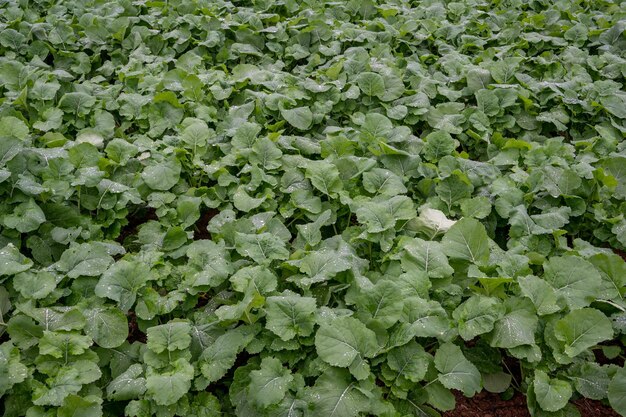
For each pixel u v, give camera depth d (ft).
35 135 19.15
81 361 11.18
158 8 28.91
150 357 11.43
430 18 29.30
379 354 11.51
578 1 31.19
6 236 14.21
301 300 11.85
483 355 12.44
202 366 11.31
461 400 12.42
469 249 13.78
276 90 21.40
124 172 17.20
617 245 15.93
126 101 20.65
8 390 10.64
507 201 15.97
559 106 21.76
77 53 25.02
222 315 11.77
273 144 17.62
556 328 11.85
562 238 15.02
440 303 12.92
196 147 18.28
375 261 14.42
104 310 12.16
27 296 12.21
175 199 16.81
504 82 22.77
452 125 19.94
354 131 19.22
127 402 11.27
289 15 29.40
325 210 16.24
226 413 11.31
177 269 13.91
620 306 12.80
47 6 29.71
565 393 11.16
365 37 25.40
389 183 16.43
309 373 11.25
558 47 26.81
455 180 16.69
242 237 13.70
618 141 20.57
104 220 15.83
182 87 21.24
